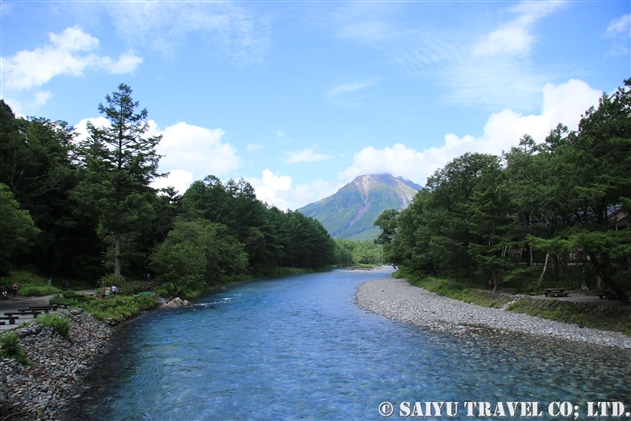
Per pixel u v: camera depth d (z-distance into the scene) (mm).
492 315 29000
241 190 100938
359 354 19234
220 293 53344
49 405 12469
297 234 125375
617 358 17328
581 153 25484
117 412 12234
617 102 24266
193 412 12336
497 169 42656
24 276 41125
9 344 14289
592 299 27625
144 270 63500
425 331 24438
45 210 47000
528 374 15469
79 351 18781
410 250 61969
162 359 18531
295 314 32906
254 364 17719
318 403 13102
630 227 21672
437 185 46500
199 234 57406
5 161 44062
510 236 34688
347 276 101188
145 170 40438
